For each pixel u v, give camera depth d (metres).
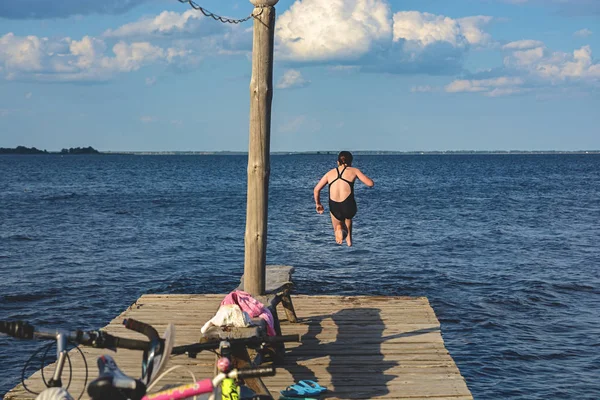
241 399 4.77
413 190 66.06
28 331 3.87
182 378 7.05
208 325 6.58
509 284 19.12
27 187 70.25
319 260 23.31
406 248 26.20
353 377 7.20
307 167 169.75
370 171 126.31
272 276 9.71
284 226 34.28
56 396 3.83
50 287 18.55
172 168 149.25
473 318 15.40
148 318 9.72
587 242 28.00
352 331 9.05
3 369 11.72
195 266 22.47
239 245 27.47
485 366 12.16
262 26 8.30
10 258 23.53
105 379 3.58
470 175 106.19
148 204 48.50
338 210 9.27
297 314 10.09
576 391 10.99
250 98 8.45
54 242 27.69
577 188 68.94
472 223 35.44
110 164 188.12
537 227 33.62
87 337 4.07
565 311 16.11
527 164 177.38
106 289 18.52
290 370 7.45
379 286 18.91
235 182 85.81
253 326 6.53
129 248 26.33
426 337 8.71
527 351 12.98
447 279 19.86
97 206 46.31
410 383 6.99
